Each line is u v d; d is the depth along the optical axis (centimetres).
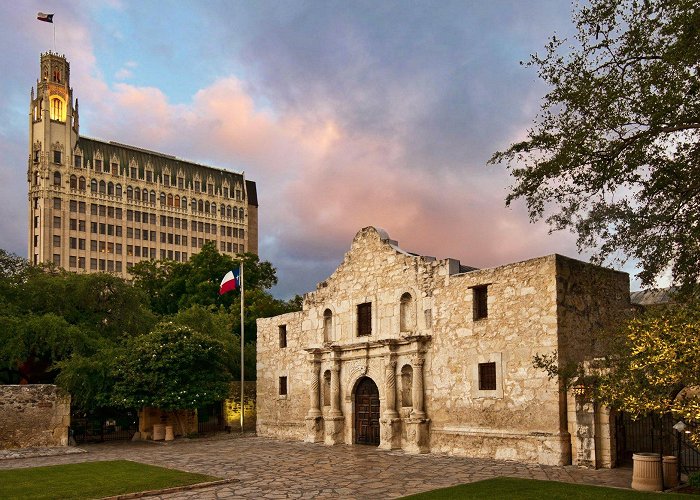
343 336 3325
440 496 1653
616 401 1728
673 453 2405
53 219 11744
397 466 2342
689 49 1485
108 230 12338
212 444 3394
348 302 3316
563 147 1723
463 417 2652
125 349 3816
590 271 2377
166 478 2106
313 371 3434
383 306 3108
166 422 3891
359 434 3200
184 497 1798
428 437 2786
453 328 2747
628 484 1852
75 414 3838
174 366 3681
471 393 2628
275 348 3856
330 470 2272
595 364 2125
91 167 12306
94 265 12050
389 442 2898
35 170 11875
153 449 3200
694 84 1508
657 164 1669
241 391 4112
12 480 2127
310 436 3378
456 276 2773
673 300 1867
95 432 3894
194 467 2423
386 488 1862
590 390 1844
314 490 1855
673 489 1758
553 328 2364
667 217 1652
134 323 4406
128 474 2220
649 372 1598
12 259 4394
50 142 11906
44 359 4144
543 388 2364
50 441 3250
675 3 1501
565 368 1988
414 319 2945
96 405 3653
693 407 1482
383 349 3036
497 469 2198
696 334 1527
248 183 15025
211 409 4766
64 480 2102
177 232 13275
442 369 2770
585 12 1669
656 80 1565
